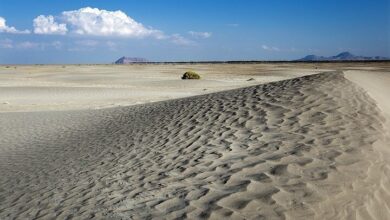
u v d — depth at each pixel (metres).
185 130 9.88
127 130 12.05
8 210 6.33
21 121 17.28
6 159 10.98
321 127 8.01
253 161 6.44
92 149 10.38
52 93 29.80
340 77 12.81
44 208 6.03
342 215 4.45
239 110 10.61
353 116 8.59
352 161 5.99
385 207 4.79
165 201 5.29
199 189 5.53
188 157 7.40
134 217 4.93
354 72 16.08
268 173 5.76
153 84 38.03
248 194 5.08
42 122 16.72
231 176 5.86
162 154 8.05
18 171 9.33
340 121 8.29
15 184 8.12
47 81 44.06
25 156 11.10
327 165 5.88
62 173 8.27
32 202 6.51
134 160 8.05
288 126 8.38
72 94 29.05
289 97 10.77
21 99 26.62
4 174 9.21
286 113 9.39
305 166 5.90
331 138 7.21
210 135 8.83
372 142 6.87
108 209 5.35
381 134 7.38
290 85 12.59
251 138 7.95
